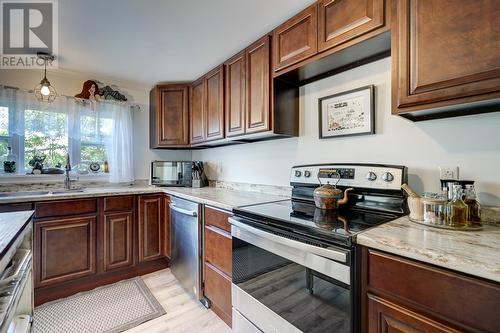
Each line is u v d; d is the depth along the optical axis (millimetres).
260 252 1316
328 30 1382
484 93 857
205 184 2977
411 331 750
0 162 2291
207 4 1464
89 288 2178
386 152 1436
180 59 2229
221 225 1690
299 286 1096
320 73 1711
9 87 2285
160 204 2609
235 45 1974
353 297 892
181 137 2830
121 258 2354
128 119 2902
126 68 2422
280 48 1685
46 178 2488
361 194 1420
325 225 1072
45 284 1973
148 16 1583
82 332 1598
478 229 957
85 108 2656
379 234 906
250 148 2412
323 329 986
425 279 729
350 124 1596
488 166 1093
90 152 2750
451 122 1199
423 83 996
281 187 2076
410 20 1036
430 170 1265
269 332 1244
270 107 1767
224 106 2250
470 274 648
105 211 2277
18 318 1293
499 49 823
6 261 901
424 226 1023
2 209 1826
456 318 668
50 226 2006
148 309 1859
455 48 915
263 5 1476
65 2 1435
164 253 2598
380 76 1459
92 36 1822
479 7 862
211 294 1805
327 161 1743
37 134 2438
